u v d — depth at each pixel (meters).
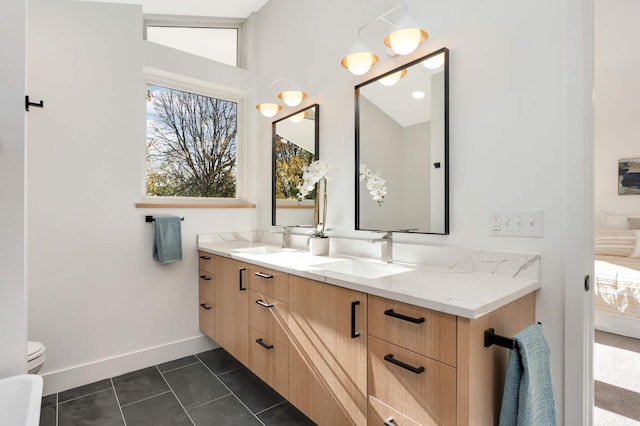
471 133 1.57
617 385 2.16
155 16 2.81
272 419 1.89
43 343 2.13
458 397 1.04
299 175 2.58
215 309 2.51
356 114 2.10
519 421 1.02
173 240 2.54
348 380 1.42
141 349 2.50
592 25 1.29
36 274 2.10
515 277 1.42
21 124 1.15
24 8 1.17
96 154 2.30
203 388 2.22
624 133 4.29
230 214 2.95
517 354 1.04
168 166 2.74
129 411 1.96
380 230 1.97
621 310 2.95
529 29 1.39
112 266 2.37
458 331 1.04
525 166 1.40
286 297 1.78
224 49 3.11
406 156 1.83
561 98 1.30
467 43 1.58
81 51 2.25
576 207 1.26
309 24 2.48
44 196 2.12
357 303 1.36
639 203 4.23
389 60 1.93
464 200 1.60
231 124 3.10
